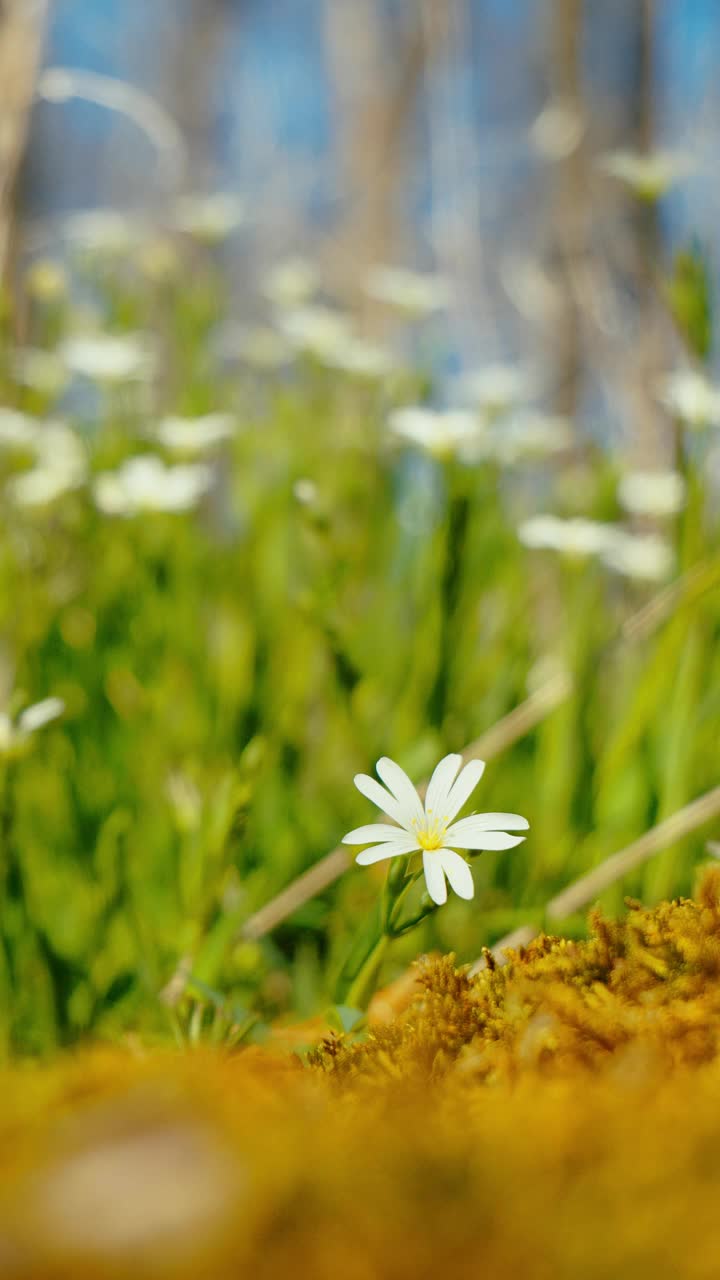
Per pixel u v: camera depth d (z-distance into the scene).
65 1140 0.32
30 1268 0.27
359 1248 0.28
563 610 0.82
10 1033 0.74
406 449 0.87
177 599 0.84
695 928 0.55
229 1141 0.31
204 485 0.86
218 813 0.72
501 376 0.88
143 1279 0.27
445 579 0.78
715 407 0.76
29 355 0.87
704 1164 0.31
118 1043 0.70
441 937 0.76
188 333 0.89
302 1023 0.69
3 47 0.84
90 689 0.82
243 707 0.82
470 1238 0.29
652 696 0.76
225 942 0.73
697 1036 0.47
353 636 0.83
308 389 0.91
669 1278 0.28
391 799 0.61
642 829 0.77
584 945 0.59
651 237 0.88
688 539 0.77
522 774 0.81
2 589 0.82
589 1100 0.39
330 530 0.79
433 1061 0.50
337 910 0.79
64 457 0.86
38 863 0.79
